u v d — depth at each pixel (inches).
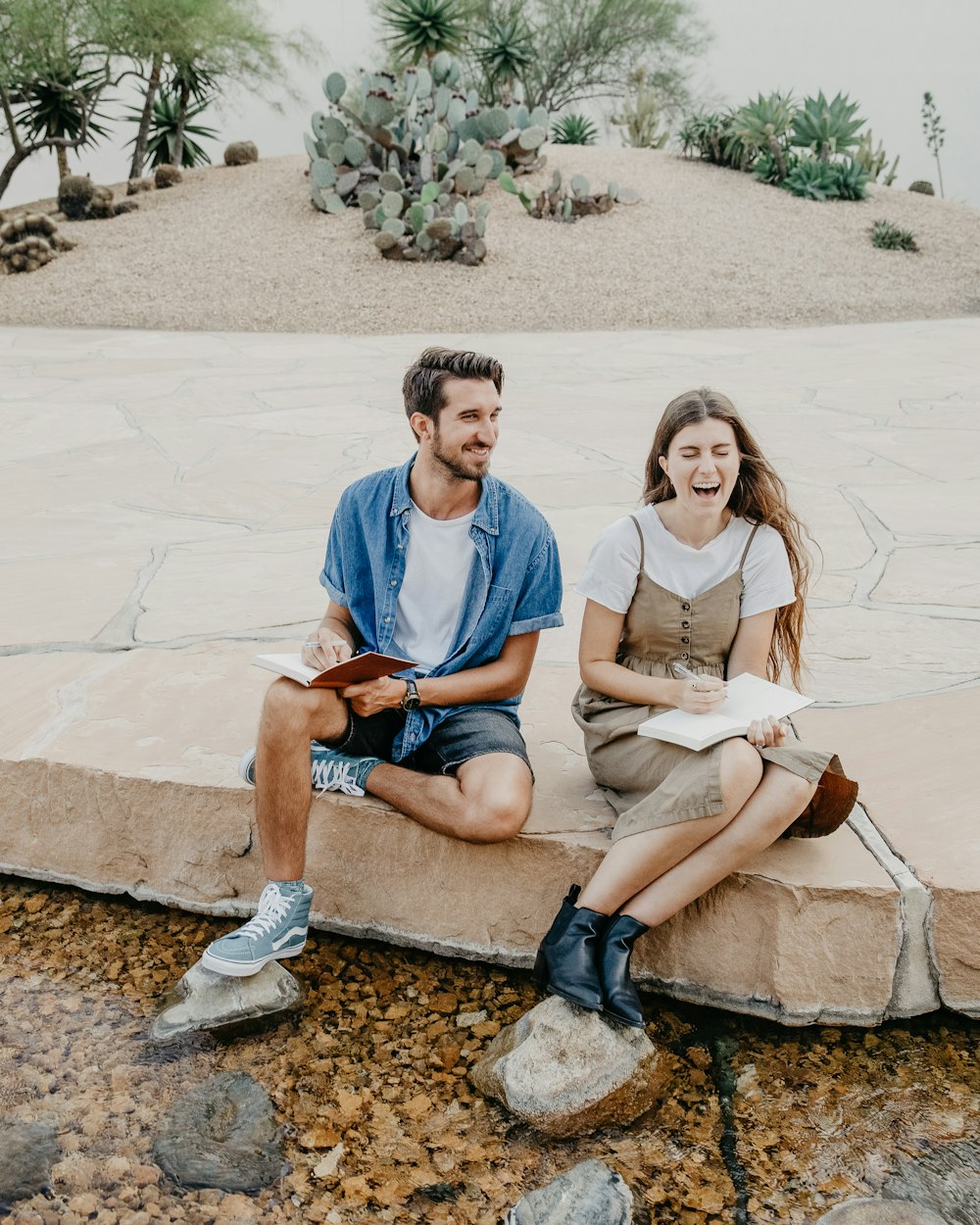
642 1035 88.0
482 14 997.2
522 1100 83.3
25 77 825.5
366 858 105.1
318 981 100.0
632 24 1068.5
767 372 369.4
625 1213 75.3
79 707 126.6
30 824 114.1
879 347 427.2
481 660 105.7
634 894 91.5
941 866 95.3
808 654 143.6
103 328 513.0
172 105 917.8
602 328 505.4
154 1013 95.0
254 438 270.1
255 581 169.9
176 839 109.7
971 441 264.8
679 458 96.0
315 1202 76.3
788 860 96.4
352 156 633.6
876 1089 87.3
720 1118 84.2
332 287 548.1
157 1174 78.2
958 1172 79.0
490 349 433.7
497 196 656.4
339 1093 86.5
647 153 770.2
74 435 274.5
